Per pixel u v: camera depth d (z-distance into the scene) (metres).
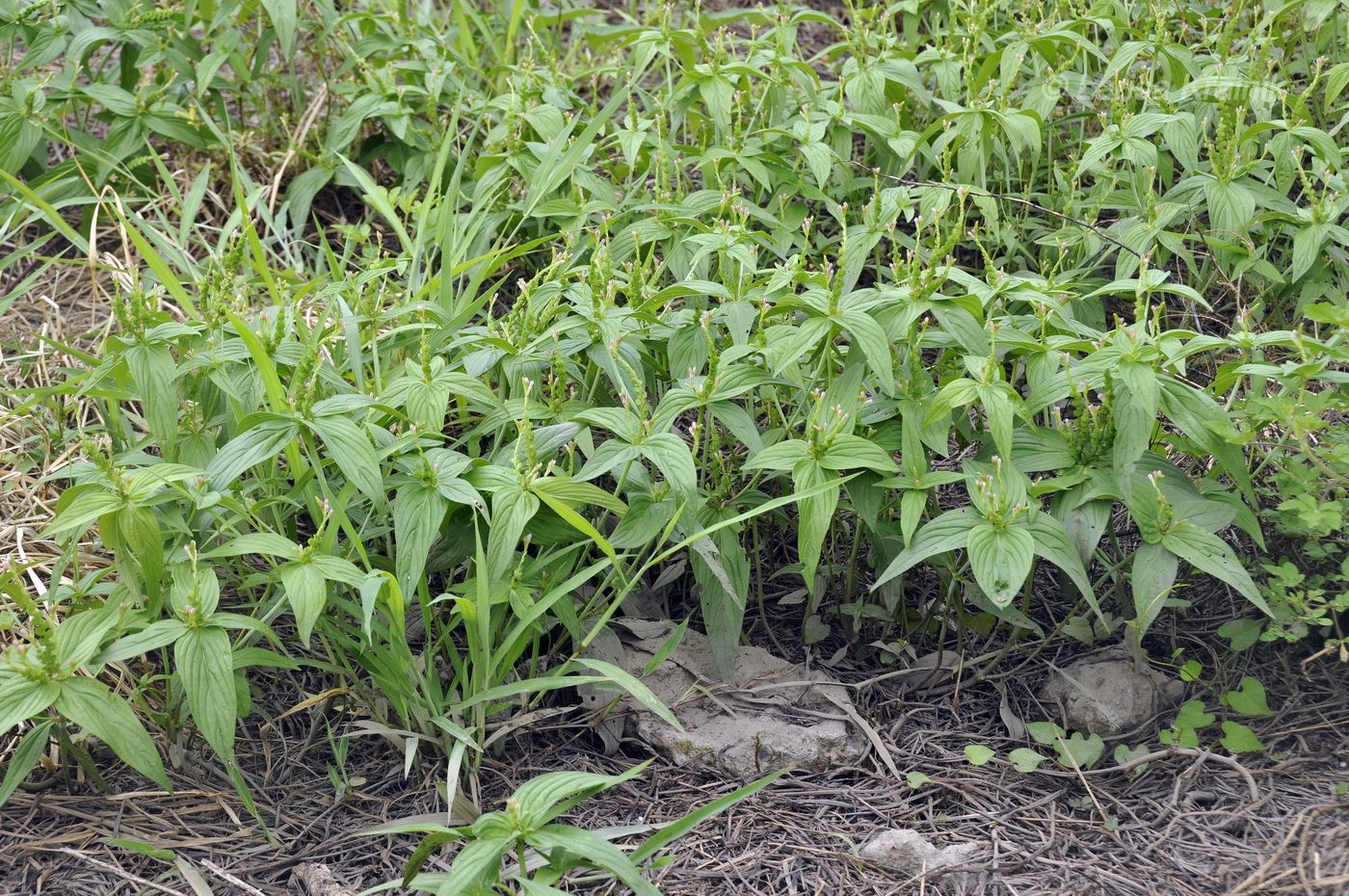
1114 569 2.97
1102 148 3.68
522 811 2.20
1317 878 2.42
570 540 2.91
